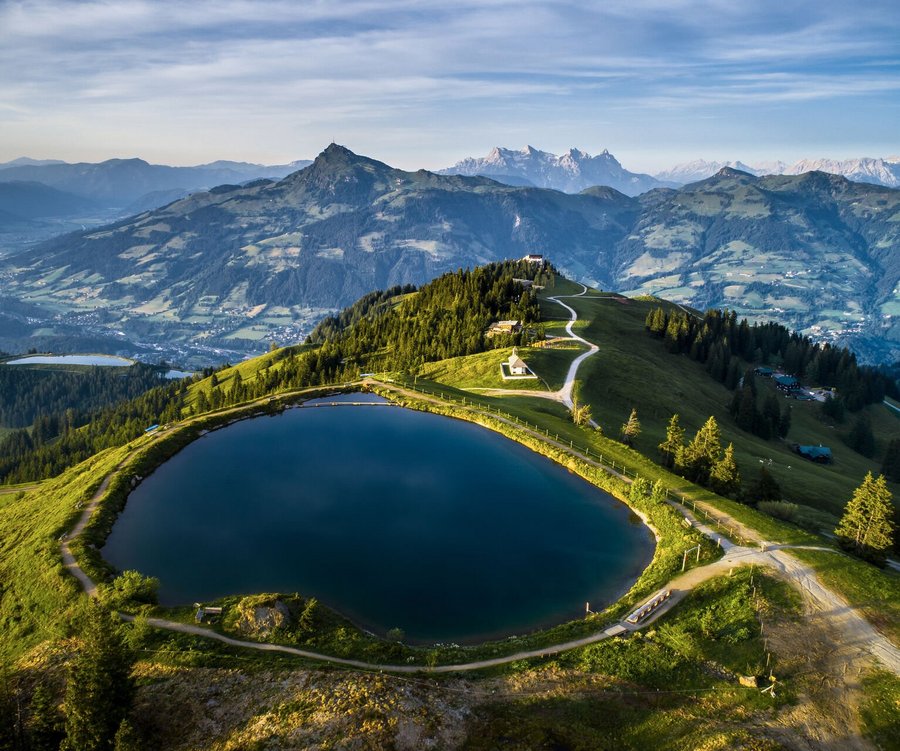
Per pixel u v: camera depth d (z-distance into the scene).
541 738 38.72
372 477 90.38
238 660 46.50
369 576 65.75
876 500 68.38
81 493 80.31
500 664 48.03
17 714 41.97
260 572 65.94
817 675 47.16
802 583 59.25
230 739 39.12
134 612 53.59
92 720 38.78
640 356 181.75
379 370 163.12
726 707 43.72
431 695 42.84
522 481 89.12
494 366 147.38
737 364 198.00
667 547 68.38
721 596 56.91
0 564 66.25
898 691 45.47
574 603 60.69
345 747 37.44
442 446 101.44
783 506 79.81
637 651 49.38
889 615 54.84
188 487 86.44
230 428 108.88
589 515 79.25
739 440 133.62
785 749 39.88
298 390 128.38
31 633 53.84
